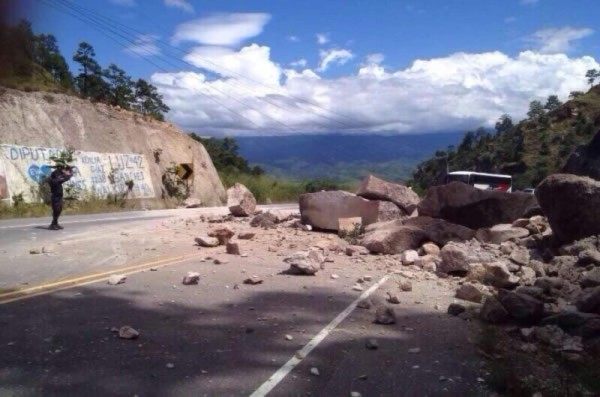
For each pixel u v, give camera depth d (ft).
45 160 90.58
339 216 51.78
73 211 82.89
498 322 23.26
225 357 18.35
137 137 117.29
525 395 16.05
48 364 17.10
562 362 18.71
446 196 48.47
